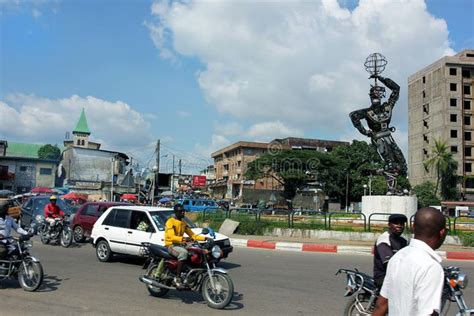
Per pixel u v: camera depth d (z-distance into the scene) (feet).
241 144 255.91
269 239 58.54
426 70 270.26
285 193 198.29
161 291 25.13
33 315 20.89
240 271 35.09
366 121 72.13
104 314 21.26
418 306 8.74
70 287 27.66
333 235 59.57
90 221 52.13
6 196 115.85
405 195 67.41
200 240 25.12
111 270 34.47
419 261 8.95
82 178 216.95
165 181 197.88
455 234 57.36
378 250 17.51
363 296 18.29
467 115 253.44
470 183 238.89
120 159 233.35
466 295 26.76
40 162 197.47
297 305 23.71
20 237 27.07
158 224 36.94
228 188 260.01
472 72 257.34
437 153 224.74
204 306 23.32
